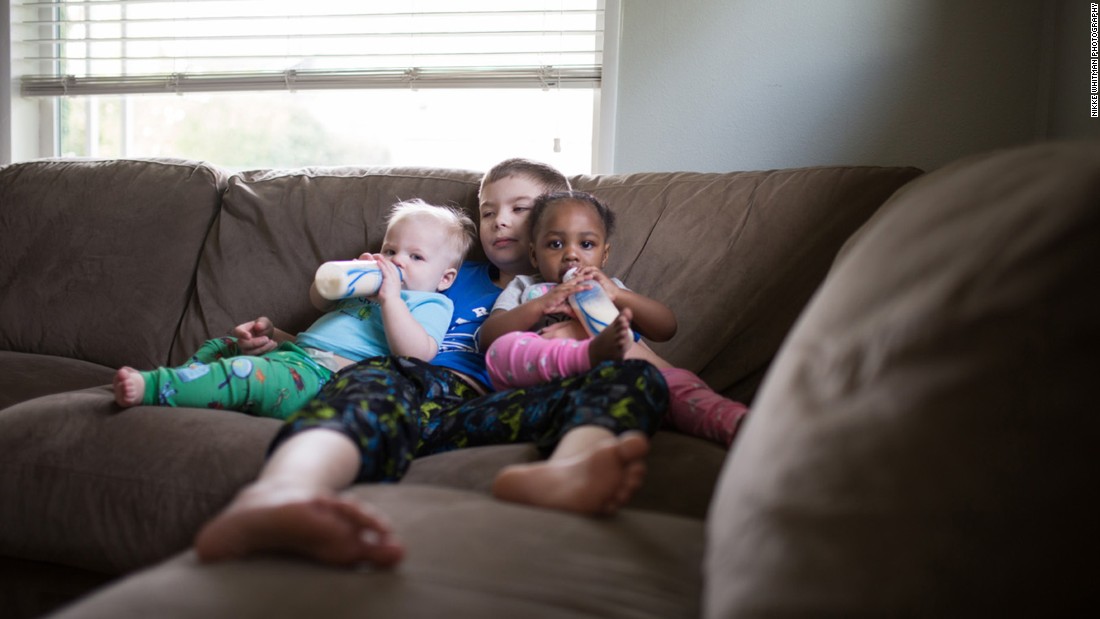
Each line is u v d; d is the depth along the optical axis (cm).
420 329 162
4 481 133
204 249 211
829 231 173
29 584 136
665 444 132
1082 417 67
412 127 271
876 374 75
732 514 76
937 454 69
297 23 262
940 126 214
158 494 127
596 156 244
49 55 282
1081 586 66
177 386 144
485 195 189
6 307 215
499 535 85
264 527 78
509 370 154
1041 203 74
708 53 226
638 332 167
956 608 65
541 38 247
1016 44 209
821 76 219
